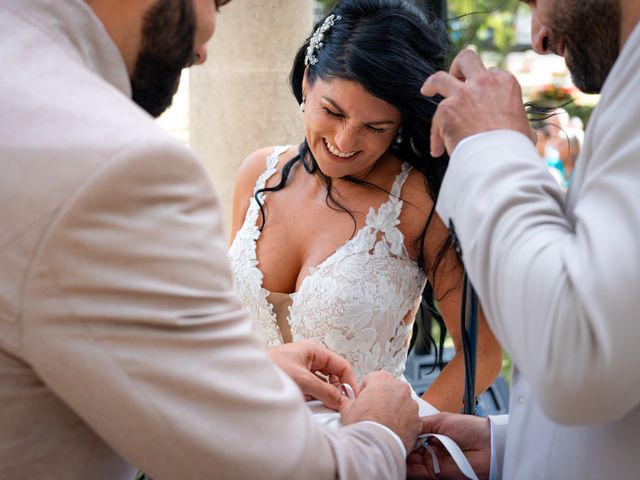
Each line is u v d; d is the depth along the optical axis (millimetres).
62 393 1089
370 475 1308
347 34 2098
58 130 1068
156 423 1085
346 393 1843
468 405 1727
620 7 1139
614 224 994
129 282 1058
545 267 1046
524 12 6543
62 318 1041
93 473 1238
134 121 1104
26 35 1159
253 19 2979
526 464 1320
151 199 1077
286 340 2393
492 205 1128
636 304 960
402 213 2291
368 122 2094
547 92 5801
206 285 1123
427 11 2396
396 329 2312
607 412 1026
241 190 2562
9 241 1032
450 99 1289
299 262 2379
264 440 1139
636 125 1016
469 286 1701
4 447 1147
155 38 1248
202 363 1107
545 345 1027
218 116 3115
